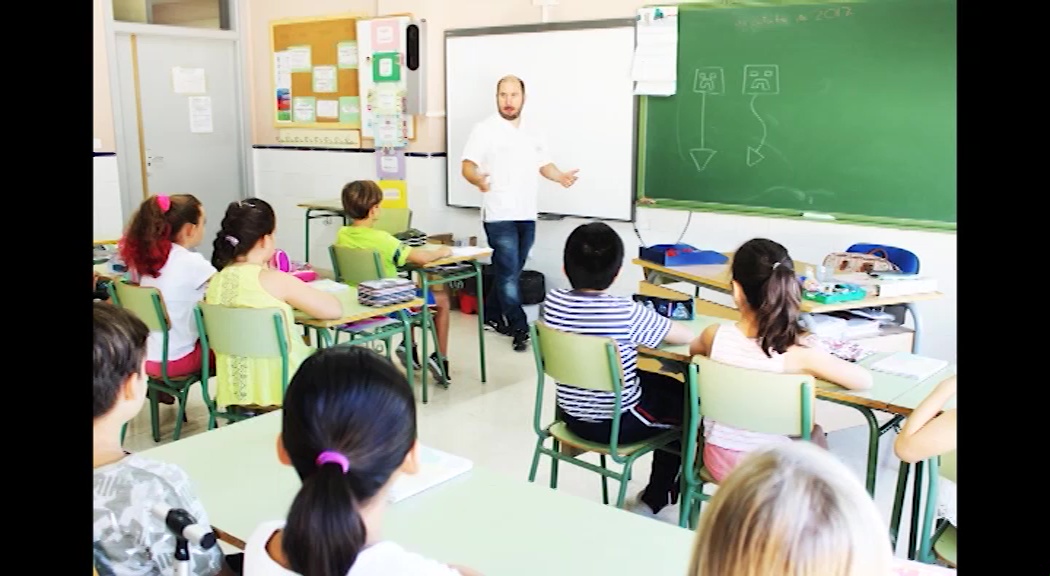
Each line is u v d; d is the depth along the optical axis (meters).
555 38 5.82
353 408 1.12
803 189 4.98
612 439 2.75
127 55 7.11
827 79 4.79
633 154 5.60
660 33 5.36
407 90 6.61
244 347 3.11
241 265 3.19
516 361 5.22
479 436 3.99
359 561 1.10
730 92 5.15
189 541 1.34
